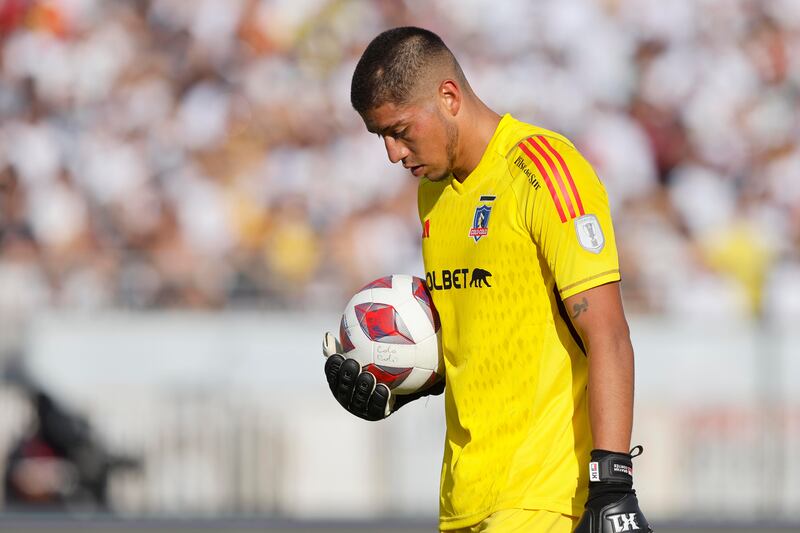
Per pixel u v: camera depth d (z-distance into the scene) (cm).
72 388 2834
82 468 2805
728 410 2861
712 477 2848
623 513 941
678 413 2867
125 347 2866
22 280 2891
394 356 1201
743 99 4144
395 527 2655
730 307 3397
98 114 3906
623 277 3197
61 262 2931
